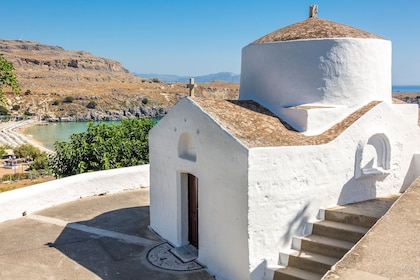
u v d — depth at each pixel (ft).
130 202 45.73
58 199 44.83
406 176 32.86
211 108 28.66
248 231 23.94
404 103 35.45
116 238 34.68
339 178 28.07
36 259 30.32
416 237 18.35
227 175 25.41
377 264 15.98
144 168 52.44
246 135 25.68
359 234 24.99
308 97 30.76
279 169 24.84
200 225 28.91
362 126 28.94
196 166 28.78
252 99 33.96
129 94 428.97
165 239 34.12
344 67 30.37
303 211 26.45
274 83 31.86
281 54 31.30
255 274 24.45
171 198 32.76
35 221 39.14
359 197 29.53
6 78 64.18
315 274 24.09
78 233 35.91
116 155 58.18
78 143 60.29
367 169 29.99
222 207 26.17
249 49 34.17
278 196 25.00
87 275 27.73
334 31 31.37
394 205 22.53
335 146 27.45
